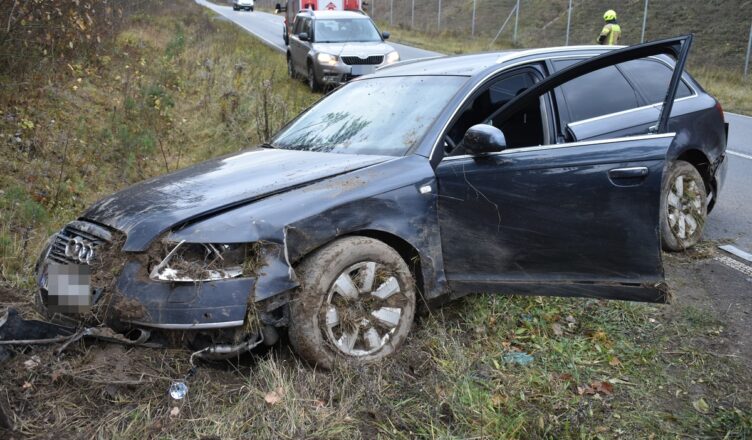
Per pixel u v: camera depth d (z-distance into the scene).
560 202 3.68
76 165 6.98
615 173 3.59
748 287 4.70
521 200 3.72
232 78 11.86
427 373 3.43
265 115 8.55
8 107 7.53
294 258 3.23
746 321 4.17
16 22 7.73
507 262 3.78
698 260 5.23
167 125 9.09
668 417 3.15
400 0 48.97
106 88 9.70
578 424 3.04
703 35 26.84
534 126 4.19
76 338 3.17
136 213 3.37
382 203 3.52
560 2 36.12
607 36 14.52
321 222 3.31
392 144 3.97
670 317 4.21
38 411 2.91
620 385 3.43
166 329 3.05
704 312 4.26
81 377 3.06
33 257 4.72
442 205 3.74
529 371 3.49
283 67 16.23
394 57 13.13
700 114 5.38
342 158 3.94
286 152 4.30
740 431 3.02
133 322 3.08
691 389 3.41
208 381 3.17
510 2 39.91
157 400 3.03
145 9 17.55
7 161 6.47
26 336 3.17
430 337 3.72
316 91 12.94
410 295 3.60
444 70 4.48
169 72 11.38
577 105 4.45
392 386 3.29
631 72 4.95
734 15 27.50
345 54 12.70
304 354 3.27
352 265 3.38
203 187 3.63
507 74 4.29
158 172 7.54
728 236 5.84
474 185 3.72
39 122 7.55
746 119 13.37
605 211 3.61
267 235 3.17
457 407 3.12
